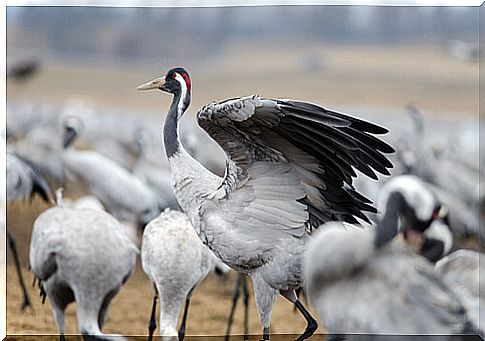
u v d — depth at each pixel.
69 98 10.61
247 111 7.46
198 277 9.56
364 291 5.18
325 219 8.27
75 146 10.68
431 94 10.32
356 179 10.23
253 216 8.19
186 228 9.62
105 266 9.52
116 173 10.76
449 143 10.34
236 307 10.49
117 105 10.64
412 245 9.57
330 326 5.18
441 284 5.55
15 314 10.48
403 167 10.29
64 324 10.00
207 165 10.51
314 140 7.82
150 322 9.77
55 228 9.54
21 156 10.66
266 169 8.10
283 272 8.20
